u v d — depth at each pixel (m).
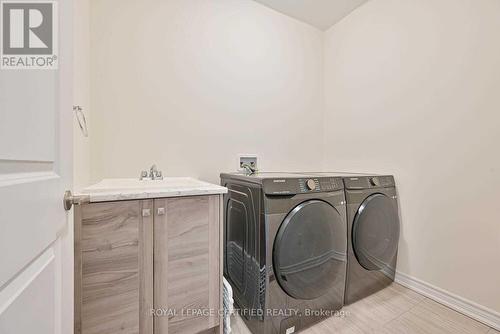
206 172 1.96
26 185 0.48
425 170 1.75
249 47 2.15
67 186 0.71
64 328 0.71
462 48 1.55
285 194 1.30
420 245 1.77
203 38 1.92
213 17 1.96
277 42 2.32
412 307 1.61
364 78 2.21
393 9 1.97
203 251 1.24
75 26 1.15
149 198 1.08
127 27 1.63
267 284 1.25
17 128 0.46
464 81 1.54
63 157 0.68
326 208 1.41
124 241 1.04
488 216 1.44
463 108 1.55
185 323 1.19
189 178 1.78
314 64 2.58
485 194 1.46
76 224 0.94
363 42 2.22
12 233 0.43
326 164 2.63
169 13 1.77
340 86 2.46
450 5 1.61
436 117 1.69
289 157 2.43
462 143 1.55
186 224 1.19
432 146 1.71
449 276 1.61
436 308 1.60
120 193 1.02
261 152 2.25
